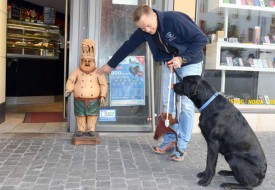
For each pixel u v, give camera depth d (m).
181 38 3.66
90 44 4.61
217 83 5.95
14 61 8.73
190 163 4.00
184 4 5.34
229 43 5.82
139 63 5.37
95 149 4.41
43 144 4.57
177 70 3.96
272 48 6.02
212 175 3.33
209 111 3.28
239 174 3.17
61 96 9.93
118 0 5.30
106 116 5.38
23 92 8.96
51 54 9.48
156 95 5.49
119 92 5.37
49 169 3.63
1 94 5.87
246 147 3.17
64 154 4.16
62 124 5.97
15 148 4.36
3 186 3.17
